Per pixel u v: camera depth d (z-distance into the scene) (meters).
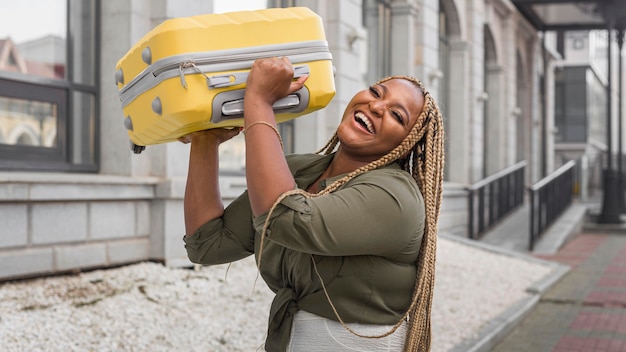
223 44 1.78
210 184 2.10
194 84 1.75
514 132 19.64
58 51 6.46
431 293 1.98
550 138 25.67
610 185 19.38
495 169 18.66
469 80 15.98
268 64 1.76
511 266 10.20
